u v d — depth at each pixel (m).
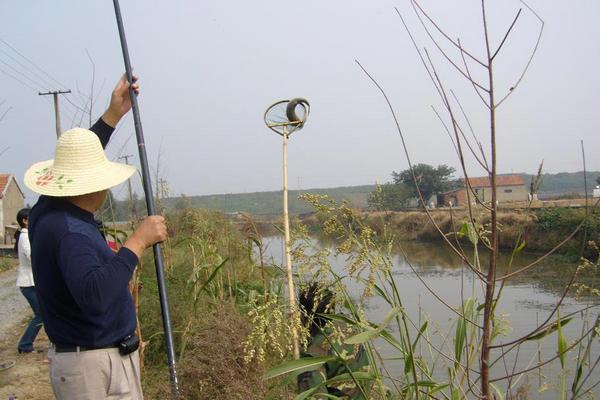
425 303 10.59
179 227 10.10
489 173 1.89
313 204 2.58
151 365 5.44
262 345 2.49
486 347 2.00
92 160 2.39
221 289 6.32
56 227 2.20
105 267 2.09
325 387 2.77
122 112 3.10
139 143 2.99
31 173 2.46
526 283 14.59
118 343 2.35
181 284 6.87
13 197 33.84
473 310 2.57
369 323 2.77
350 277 2.54
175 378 2.80
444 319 8.56
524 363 6.74
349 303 2.68
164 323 2.79
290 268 2.84
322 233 2.68
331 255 2.53
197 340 3.25
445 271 17.52
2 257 23.25
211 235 8.29
